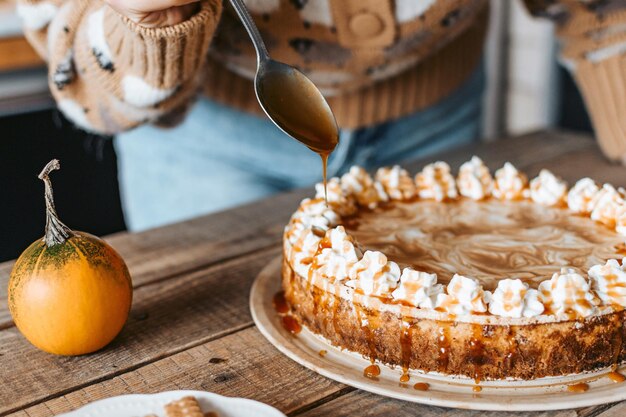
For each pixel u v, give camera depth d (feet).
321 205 2.67
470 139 4.37
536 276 2.38
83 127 3.32
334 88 3.44
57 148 5.19
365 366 2.35
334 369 2.33
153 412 2.12
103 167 5.46
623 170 3.59
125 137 4.10
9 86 4.92
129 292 2.43
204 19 2.64
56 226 2.35
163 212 4.17
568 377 2.29
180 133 3.89
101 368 2.37
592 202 2.74
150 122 3.29
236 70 3.40
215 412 2.12
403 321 2.29
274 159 3.85
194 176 3.98
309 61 3.25
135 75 2.87
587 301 2.25
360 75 3.39
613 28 3.49
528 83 6.09
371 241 2.59
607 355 2.30
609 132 3.64
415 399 2.23
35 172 5.13
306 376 2.34
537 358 2.27
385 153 3.98
